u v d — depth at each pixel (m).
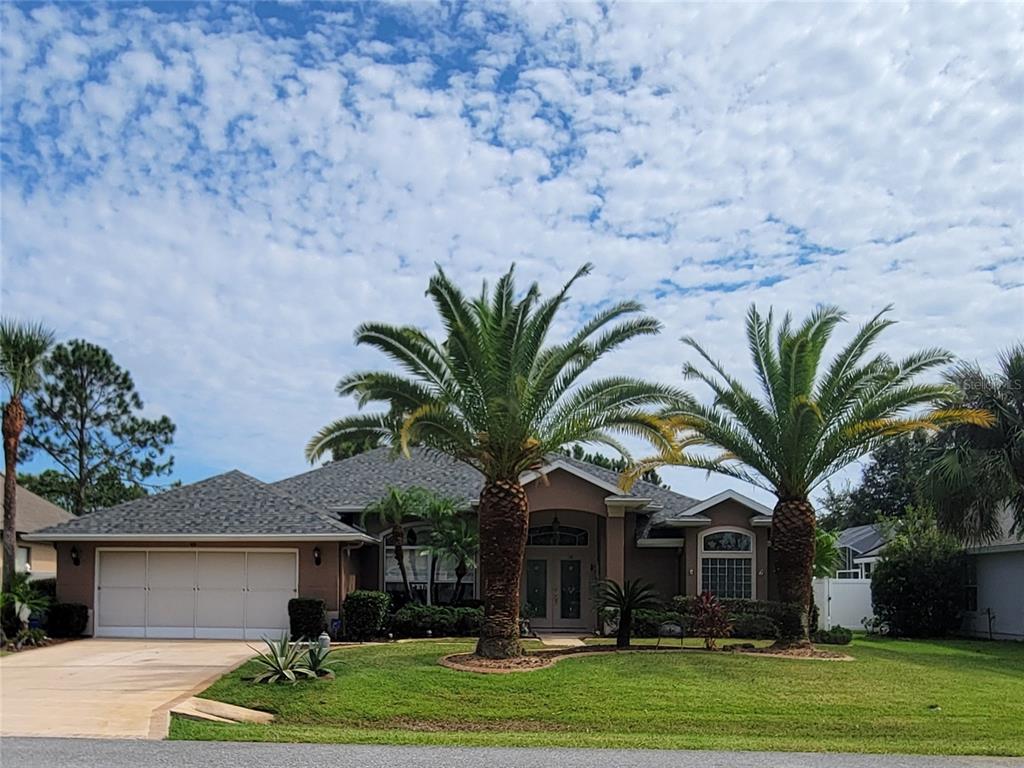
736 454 21.59
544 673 17.11
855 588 31.36
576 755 12.16
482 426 18.84
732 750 12.77
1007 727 14.55
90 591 26.02
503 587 18.66
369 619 24.25
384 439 19.92
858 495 60.59
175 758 11.45
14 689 16.52
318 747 12.43
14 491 24.89
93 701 15.31
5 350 24.38
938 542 29.44
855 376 20.92
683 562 28.14
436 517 26.97
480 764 11.45
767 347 21.69
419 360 18.78
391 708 15.00
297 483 31.33
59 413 46.06
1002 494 23.53
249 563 25.95
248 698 15.40
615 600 21.86
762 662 18.70
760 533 27.48
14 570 24.72
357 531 26.42
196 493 27.72
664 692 16.03
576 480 27.22
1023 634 27.03
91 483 47.34
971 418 20.77
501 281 18.53
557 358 18.67
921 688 16.81
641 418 18.95
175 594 25.97
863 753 12.76
